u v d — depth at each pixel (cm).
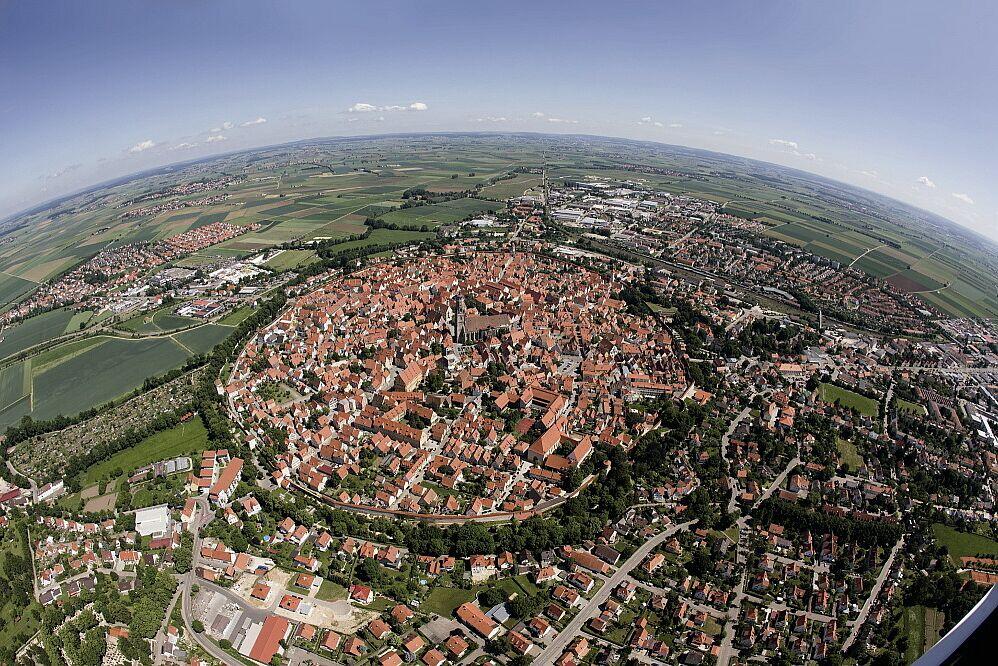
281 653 19462
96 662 19525
